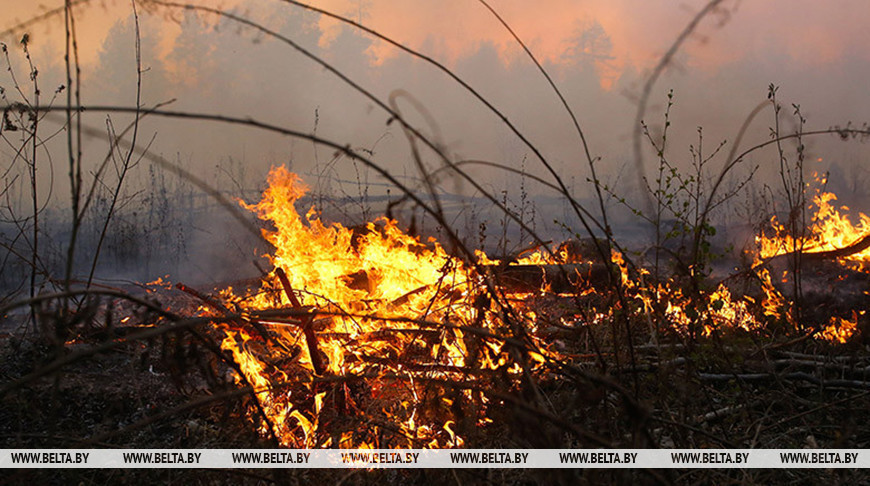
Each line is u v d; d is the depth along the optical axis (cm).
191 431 312
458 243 244
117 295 209
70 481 278
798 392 357
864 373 350
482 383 295
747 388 347
